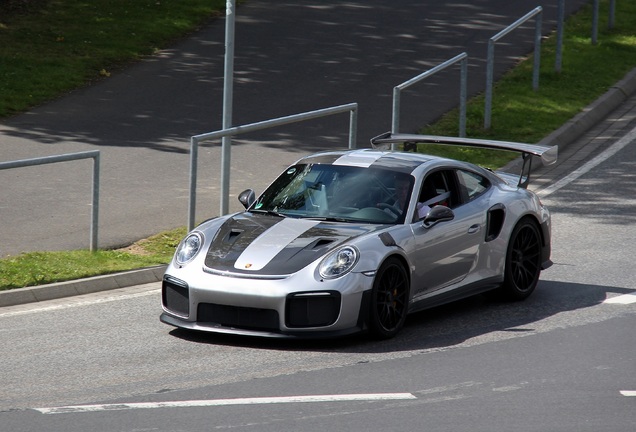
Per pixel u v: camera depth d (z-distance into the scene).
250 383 21.16
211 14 73.69
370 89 57.19
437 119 51.75
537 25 56.09
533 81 56.84
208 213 37.38
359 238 24.73
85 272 30.20
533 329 25.53
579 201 40.00
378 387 20.83
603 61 63.69
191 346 24.16
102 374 21.91
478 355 23.27
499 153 46.78
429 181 27.31
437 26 71.69
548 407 19.50
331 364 22.61
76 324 26.14
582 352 23.42
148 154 45.72
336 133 49.72
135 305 28.08
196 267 24.64
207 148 47.16
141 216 36.88
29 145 46.56
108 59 61.75
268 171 43.50
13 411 19.36
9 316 26.94
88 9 72.31
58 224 35.69
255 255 24.50
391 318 24.88
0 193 39.38
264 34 68.62
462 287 27.17
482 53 64.94
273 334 23.72
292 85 57.78
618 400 19.95
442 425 18.42
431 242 26.02
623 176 43.53
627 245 34.19
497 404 19.69
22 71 58.03
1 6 71.31
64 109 52.69
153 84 57.47
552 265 32.03
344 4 77.94
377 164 27.61
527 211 28.88
